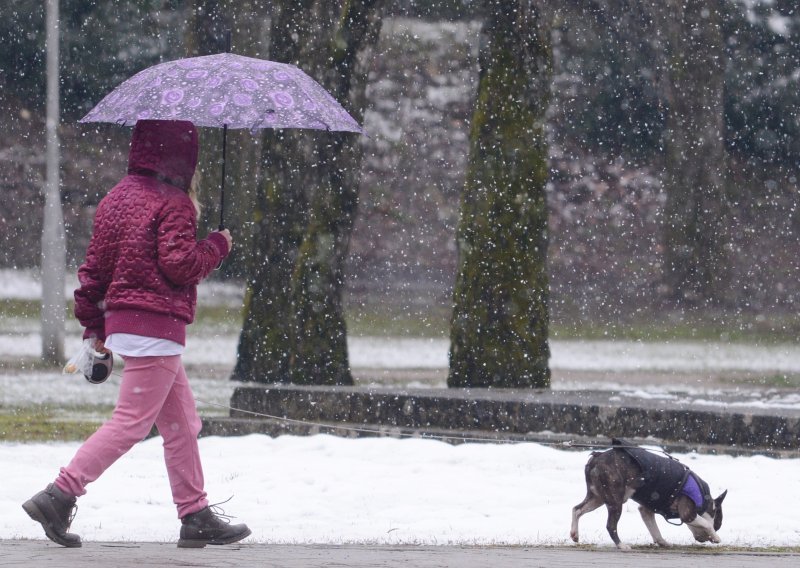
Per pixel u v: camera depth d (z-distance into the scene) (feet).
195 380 256.73
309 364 210.38
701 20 427.33
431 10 540.93
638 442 157.07
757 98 512.63
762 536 105.81
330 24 214.69
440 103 558.97
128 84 83.71
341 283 213.25
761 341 386.93
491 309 197.98
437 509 119.55
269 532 102.32
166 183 80.38
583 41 514.27
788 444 155.43
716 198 434.71
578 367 313.94
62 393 237.45
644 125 529.45
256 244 217.15
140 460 147.54
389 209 521.65
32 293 426.10
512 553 86.33
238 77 83.10
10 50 483.51
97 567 66.49
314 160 213.46
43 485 127.85
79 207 481.05
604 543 101.65
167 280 78.95
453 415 167.22
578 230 517.55
